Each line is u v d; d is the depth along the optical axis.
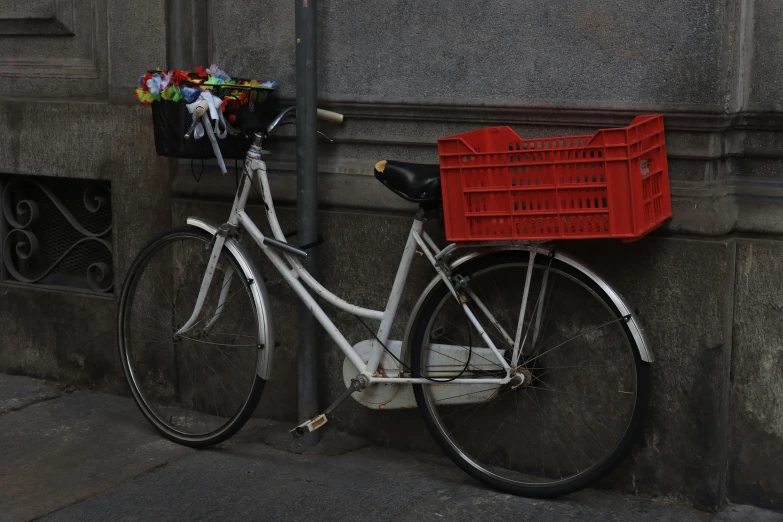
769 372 3.30
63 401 4.61
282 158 4.06
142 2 4.35
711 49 3.14
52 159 4.70
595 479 3.38
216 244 3.88
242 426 3.94
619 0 3.27
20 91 4.80
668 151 3.28
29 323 4.90
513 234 3.21
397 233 3.82
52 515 3.40
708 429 3.33
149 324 4.53
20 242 4.96
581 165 3.08
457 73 3.60
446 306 3.74
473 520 3.32
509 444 3.74
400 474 3.72
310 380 3.98
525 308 3.43
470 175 3.22
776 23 3.15
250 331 4.23
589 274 3.31
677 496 3.42
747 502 3.41
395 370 3.67
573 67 3.38
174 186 4.32
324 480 3.66
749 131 3.27
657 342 3.38
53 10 4.60
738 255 3.31
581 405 3.58
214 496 3.54
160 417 4.15
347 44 3.81
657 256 3.34
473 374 3.59
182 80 3.61
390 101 3.73
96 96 4.61
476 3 3.53
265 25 4.02
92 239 4.76
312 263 3.86
